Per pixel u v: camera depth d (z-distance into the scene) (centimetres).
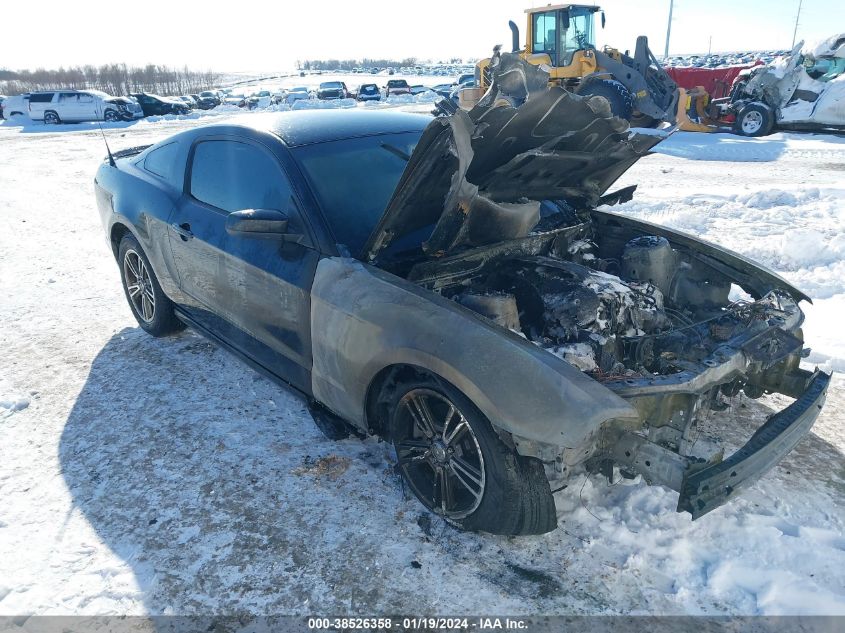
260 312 326
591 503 275
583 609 225
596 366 266
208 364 428
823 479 294
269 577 245
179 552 259
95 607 233
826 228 698
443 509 265
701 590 232
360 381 272
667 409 244
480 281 317
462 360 231
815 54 1416
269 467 313
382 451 323
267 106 3934
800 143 1343
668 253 356
